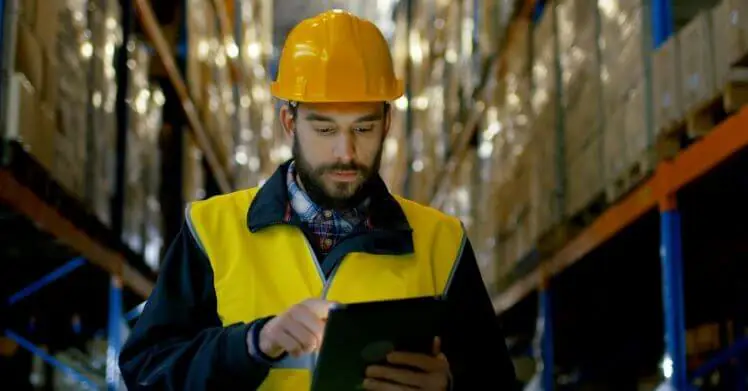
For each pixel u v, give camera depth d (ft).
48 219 20.83
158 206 34.40
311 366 8.22
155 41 34.99
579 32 24.64
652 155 19.22
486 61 36.96
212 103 47.09
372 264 8.38
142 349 8.01
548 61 27.76
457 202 45.34
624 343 33.73
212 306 8.32
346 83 8.14
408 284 8.38
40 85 18.88
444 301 7.30
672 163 18.54
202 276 8.32
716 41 16.24
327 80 8.14
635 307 31.24
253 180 67.15
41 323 30.01
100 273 29.58
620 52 21.07
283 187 8.53
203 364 7.51
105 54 25.03
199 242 8.31
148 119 32.37
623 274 28.73
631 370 32.17
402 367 7.36
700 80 16.83
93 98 23.84
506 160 33.45
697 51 16.92
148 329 8.02
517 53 32.22
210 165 50.24
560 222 26.66
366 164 8.16
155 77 38.01
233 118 59.06
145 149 31.81
